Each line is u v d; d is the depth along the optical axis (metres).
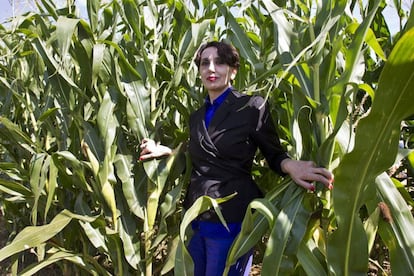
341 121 1.40
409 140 2.43
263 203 1.50
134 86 2.03
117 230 2.03
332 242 1.32
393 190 1.44
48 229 1.72
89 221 1.82
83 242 2.28
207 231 1.81
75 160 1.95
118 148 2.10
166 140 2.28
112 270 2.70
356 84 1.37
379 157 1.14
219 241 1.79
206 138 1.78
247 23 2.71
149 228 2.04
